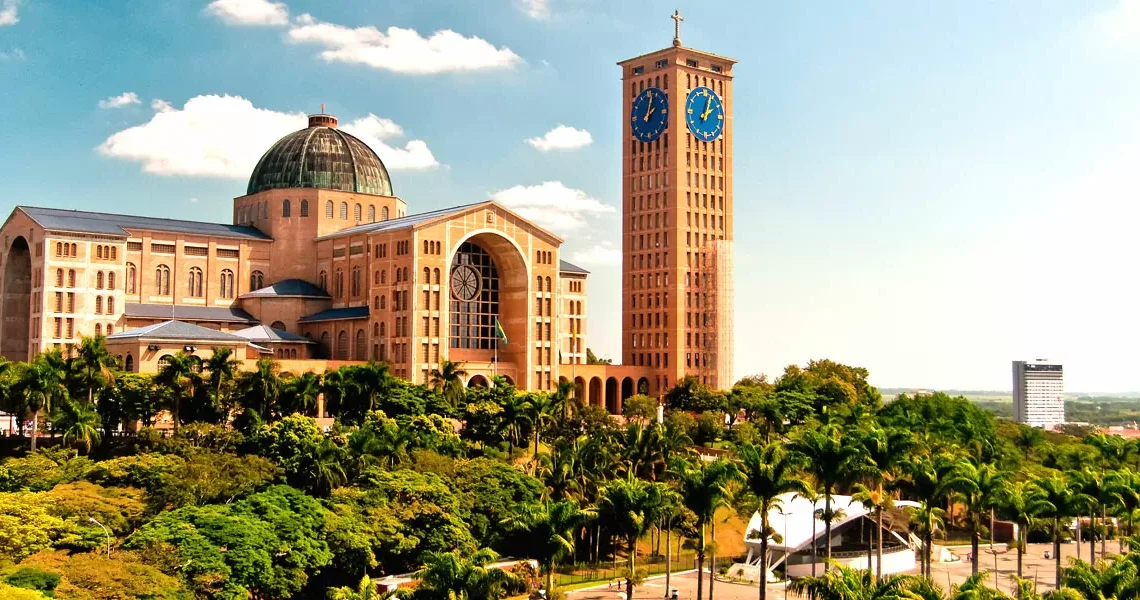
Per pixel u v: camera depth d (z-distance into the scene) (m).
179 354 142.62
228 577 88.81
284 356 198.00
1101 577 80.12
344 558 102.12
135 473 108.62
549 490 123.62
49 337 177.75
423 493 112.38
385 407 152.12
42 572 78.56
